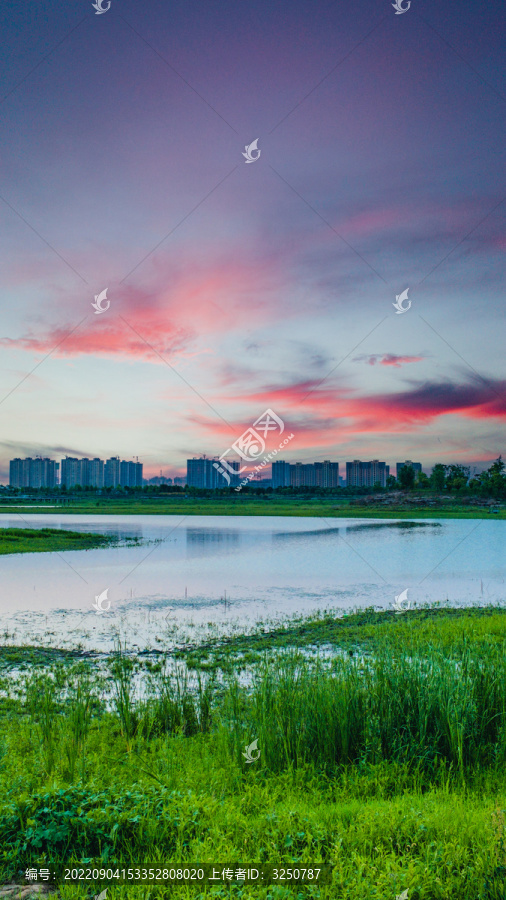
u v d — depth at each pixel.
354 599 16.14
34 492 118.94
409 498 76.81
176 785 4.88
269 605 15.32
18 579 19.69
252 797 4.69
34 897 3.40
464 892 3.34
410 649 7.56
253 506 77.06
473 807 4.36
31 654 10.67
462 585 18.52
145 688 8.66
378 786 4.88
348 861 3.61
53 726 6.52
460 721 5.57
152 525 47.34
